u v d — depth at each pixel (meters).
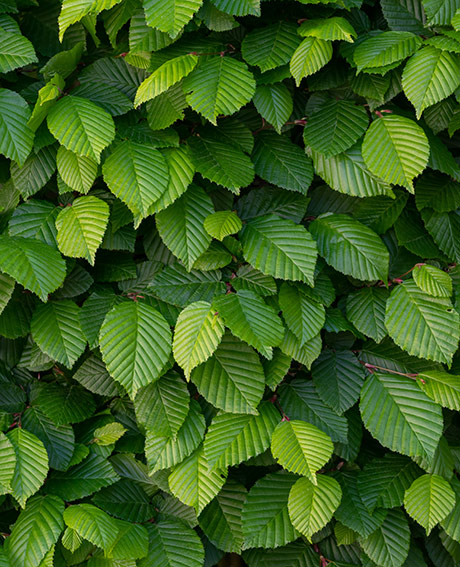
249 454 1.25
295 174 1.28
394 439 1.27
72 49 1.27
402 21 1.29
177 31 1.22
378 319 1.29
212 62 1.25
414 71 1.24
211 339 1.23
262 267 1.24
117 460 1.30
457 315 1.26
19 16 1.31
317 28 1.25
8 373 1.30
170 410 1.26
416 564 1.32
